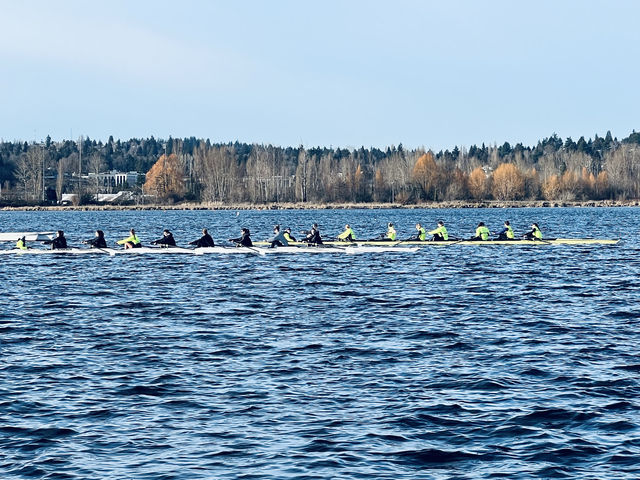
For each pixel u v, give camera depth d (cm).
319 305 5719
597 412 3097
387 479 2494
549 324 4878
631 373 3659
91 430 2934
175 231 16188
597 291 6378
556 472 2542
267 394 3356
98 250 9588
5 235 12231
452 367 3791
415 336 4519
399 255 9588
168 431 2920
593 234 14388
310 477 2503
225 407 3189
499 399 3272
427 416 3062
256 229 16688
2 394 3366
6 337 4547
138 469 2575
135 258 9344
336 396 3325
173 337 4534
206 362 3916
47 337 4550
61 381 3572
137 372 3731
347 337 4500
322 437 2842
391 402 3238
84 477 2514
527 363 3856
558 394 3338
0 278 7406
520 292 6350
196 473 2541
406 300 5934
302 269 8094
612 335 4528
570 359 3938
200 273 7800
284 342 4372
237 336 4553
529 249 10469
